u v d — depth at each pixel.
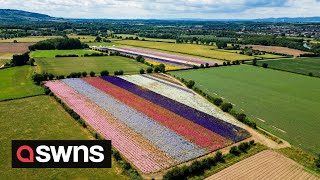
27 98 78.12
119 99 80.00
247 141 56.38
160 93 87.25
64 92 84.94
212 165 46.75
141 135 57.06
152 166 45.78
